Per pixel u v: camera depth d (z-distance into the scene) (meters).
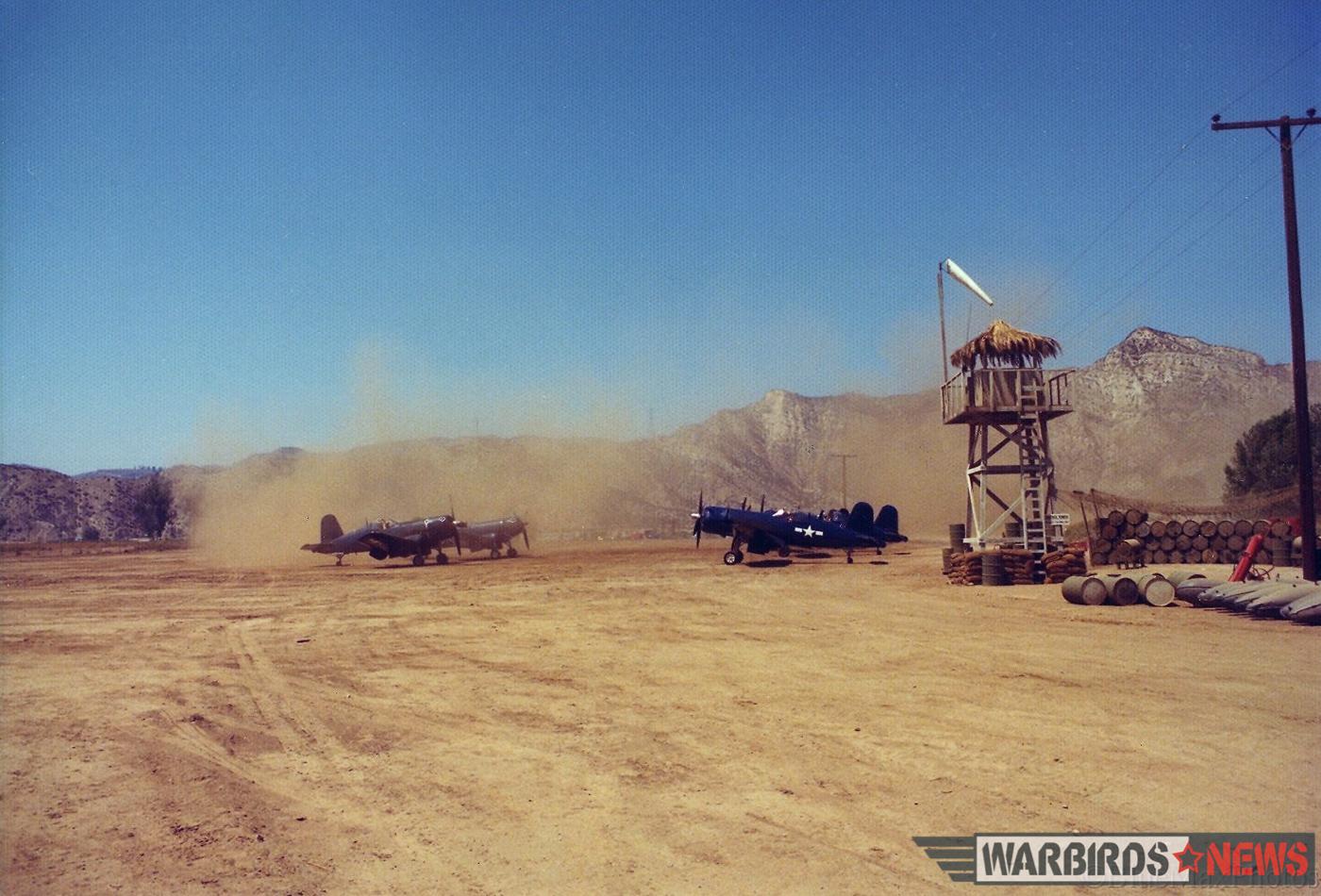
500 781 8.41
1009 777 8.00
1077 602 20.31
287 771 8.98
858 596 24.06
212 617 22.55
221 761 9.37
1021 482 29.95
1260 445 57.97
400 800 7.98
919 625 17.81
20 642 18.42
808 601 23.16
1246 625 16.56
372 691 12.74
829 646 15.52
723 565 38.50
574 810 7.55
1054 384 30.34
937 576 29.86
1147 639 15.21
